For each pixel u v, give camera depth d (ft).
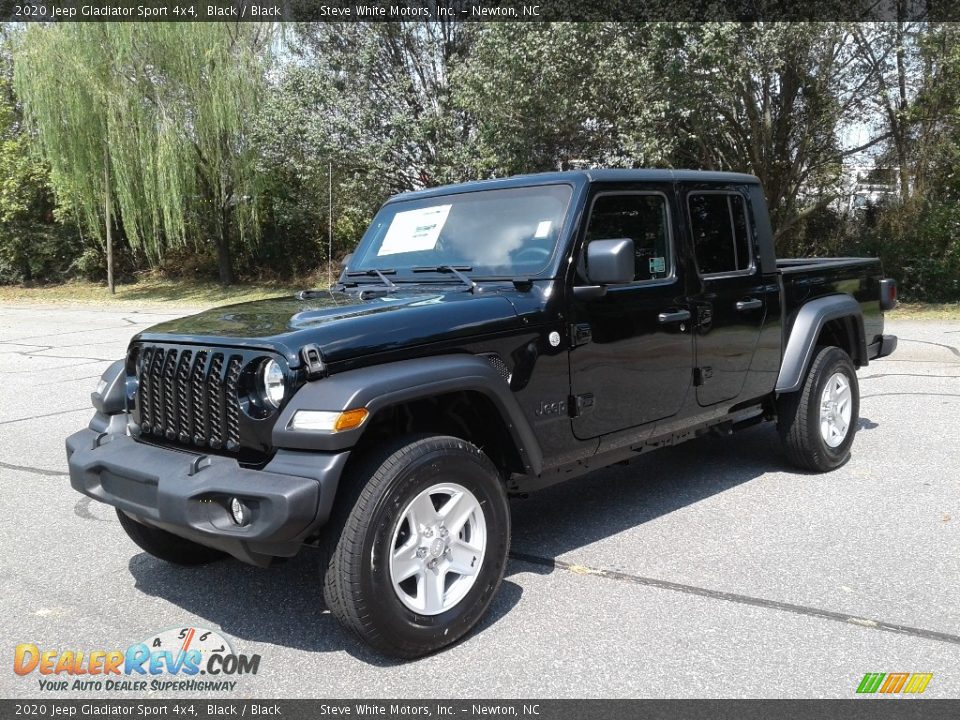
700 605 12.01
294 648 11.19
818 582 12.69
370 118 72.74
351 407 9.88
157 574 13.84
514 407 11.71
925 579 12.71
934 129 61.57
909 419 23.80
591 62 54.08
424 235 14.70
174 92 84.12
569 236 13.03
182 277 108.88
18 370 38.99
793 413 17.88
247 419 10.43
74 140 84.58
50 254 111.04
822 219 71.41
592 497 17.38
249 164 86.02
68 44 82.02
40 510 17.31
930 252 63.21
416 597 10.67
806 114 60.54
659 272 14.61
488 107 60.59
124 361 12.87
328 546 10.12
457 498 10.96
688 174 15.48
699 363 15.23
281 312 12.19
